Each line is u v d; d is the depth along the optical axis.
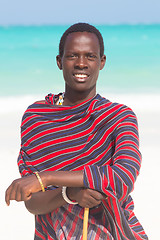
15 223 7.15
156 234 6.72
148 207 7.66
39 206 3.25
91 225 3.23
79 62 3.24
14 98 17.55
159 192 8.27
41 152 3.36
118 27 42.12
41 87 20.27
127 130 3.21
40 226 3.47
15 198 2.95
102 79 22.06
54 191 3.19
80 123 3.30
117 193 2.94
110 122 3.26
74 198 3.06
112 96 18.05
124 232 3.16
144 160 10.08
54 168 3.31
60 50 3.39
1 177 9.05
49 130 3.35
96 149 3.25
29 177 2.95
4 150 11.01
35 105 3.47
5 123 13.59
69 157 3.28
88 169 2.93
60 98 3.50
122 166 3.00
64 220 3.27
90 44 3.26
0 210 7.60
